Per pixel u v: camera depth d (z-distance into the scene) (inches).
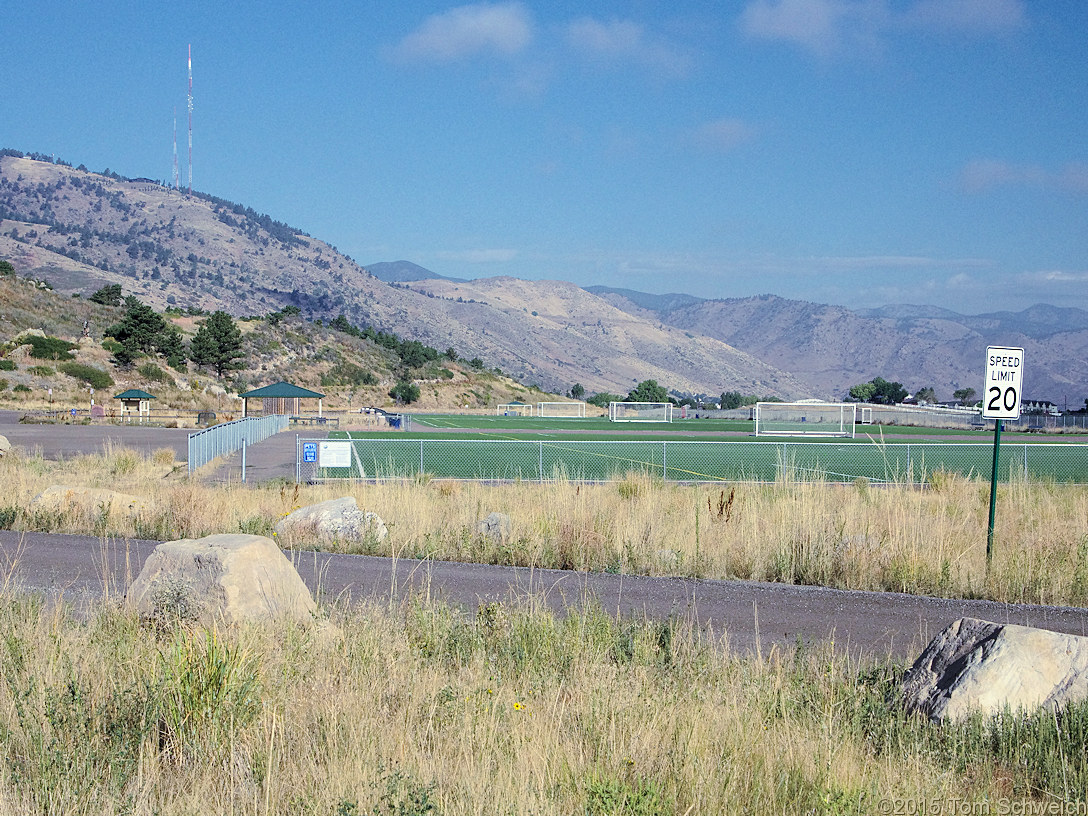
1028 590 461.1
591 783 191.8
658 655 305.4
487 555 539.5
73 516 639.1
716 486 1012.5
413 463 1439.5
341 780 193.3
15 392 2950.3
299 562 507.2
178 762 207.6
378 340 5930.1
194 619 297.1
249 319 5152.6
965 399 7426.2
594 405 5831.7
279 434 2274.9
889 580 478.9
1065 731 226.4
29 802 184.7
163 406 3262.8
